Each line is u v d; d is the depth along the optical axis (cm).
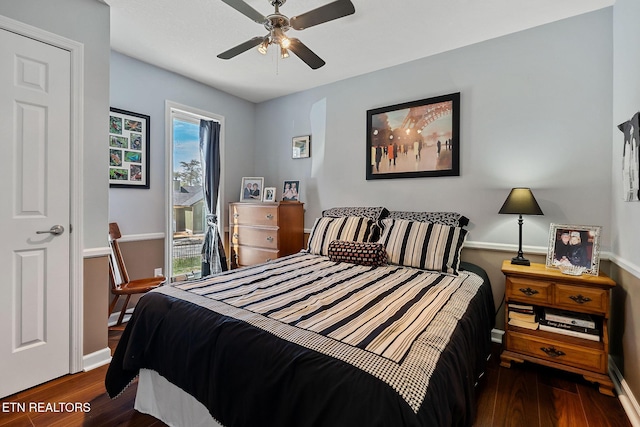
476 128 262
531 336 203
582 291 189
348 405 86
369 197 322
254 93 383
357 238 278
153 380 156
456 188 272
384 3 206
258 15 171
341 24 230
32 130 183
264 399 103
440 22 229
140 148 297
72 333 201
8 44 173
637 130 158
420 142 288
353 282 193
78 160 202
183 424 142
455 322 135
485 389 185
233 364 115
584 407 168
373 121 315
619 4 197
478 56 260
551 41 231
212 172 367
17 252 179
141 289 261
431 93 283
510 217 248
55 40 190
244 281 191
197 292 167
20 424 154
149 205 306
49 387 186
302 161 374
